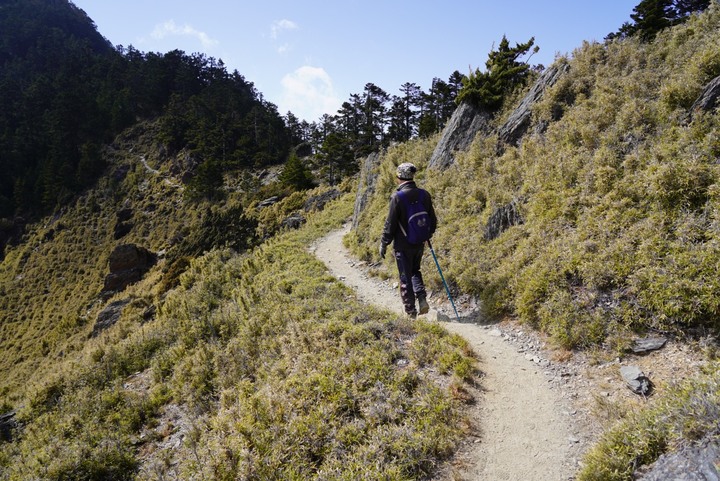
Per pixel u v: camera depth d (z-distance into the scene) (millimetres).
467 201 11109
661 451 3439
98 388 10680
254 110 112688
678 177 6336
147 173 97750
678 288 5297
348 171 66438
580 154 8930
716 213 5715
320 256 15219
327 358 6273
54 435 8562
